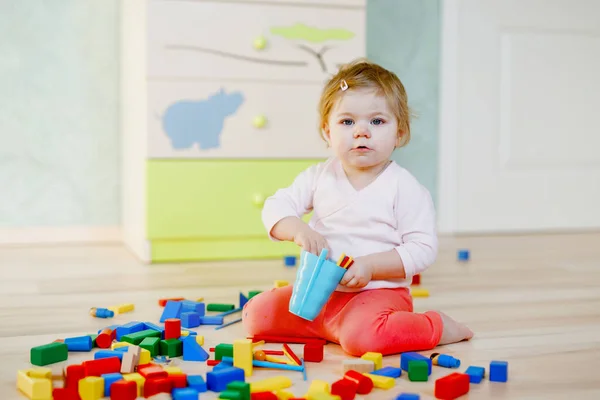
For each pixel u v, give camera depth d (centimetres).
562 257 218
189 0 198
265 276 186
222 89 204
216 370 99
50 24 242
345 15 211
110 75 249
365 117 121
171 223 204
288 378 101
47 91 244
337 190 126
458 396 96
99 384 93
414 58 265
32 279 181
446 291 168
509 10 270
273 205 128
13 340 124
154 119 199
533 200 279
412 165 270
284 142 210
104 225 253
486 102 272
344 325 117
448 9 266
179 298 155
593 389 99
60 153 246
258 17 204
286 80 208
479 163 274
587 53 278
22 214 245
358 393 96
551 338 127
